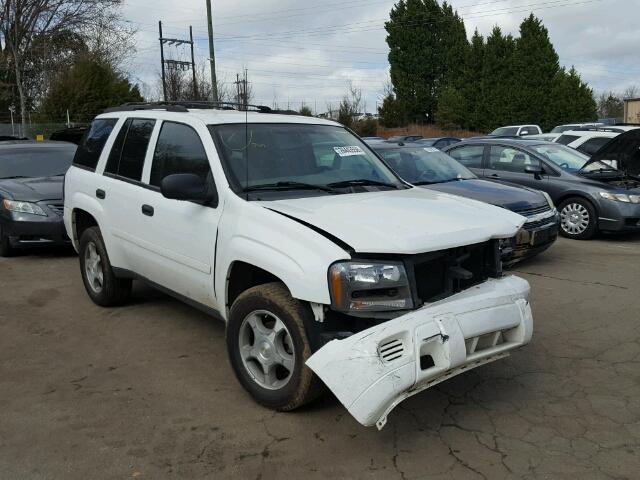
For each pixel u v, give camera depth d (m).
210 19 29.95
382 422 3.14
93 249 5.94
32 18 37.94
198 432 3.57
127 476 3.14
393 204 4.04
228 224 3.99
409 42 57.50
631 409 3.82
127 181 5.26
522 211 7.31
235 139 4.46
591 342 5.00
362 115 56.41
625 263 7.86
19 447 3.42
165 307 6.01
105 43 39.59
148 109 5.40
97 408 3.88
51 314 5.86
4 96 39.72
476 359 3.45
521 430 3.58
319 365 3.23
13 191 8.49
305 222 3.59
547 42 48.09
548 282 6.90
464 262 3.85
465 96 52.38
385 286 3.32
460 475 3.12
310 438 3.49
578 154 10.59
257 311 3.77
